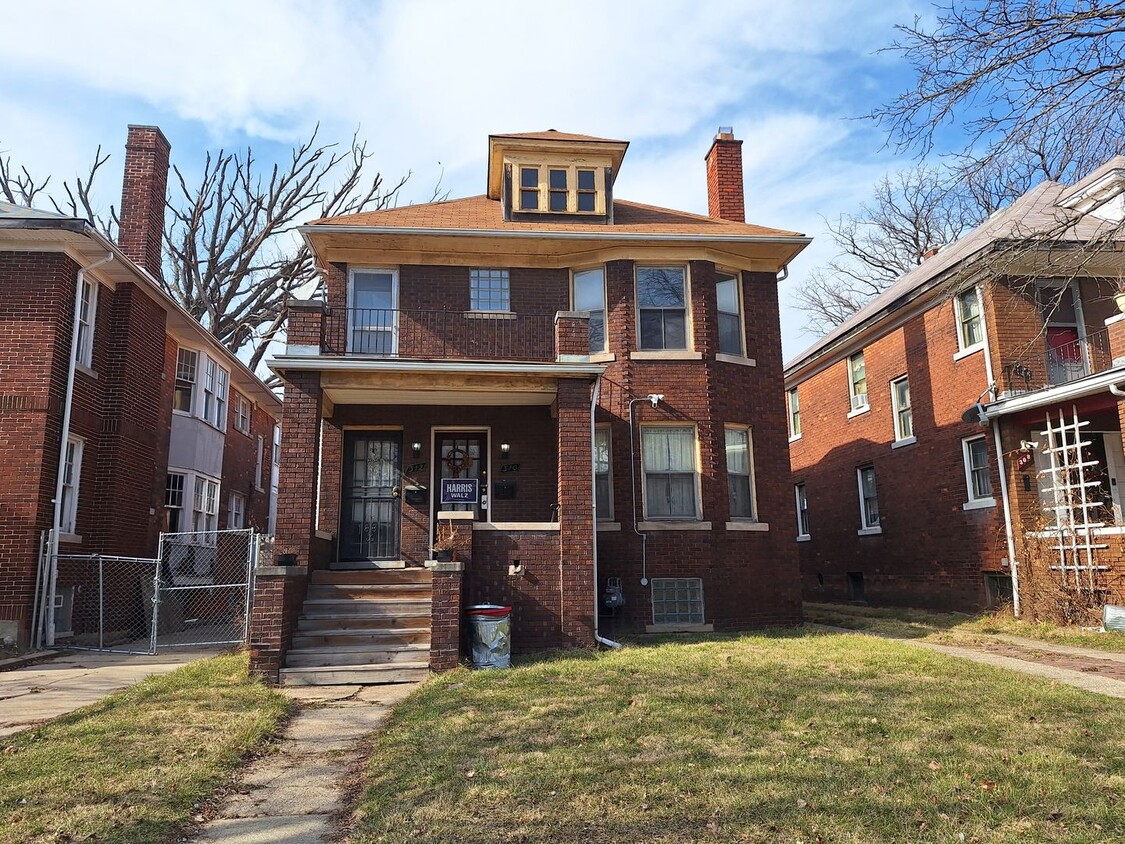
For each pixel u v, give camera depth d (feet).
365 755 20.94
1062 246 36.47
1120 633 38.09
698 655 33.47
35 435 40.81
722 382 47.34
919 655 32.73
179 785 17.66
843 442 68.90
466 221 49.90
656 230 48.62
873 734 20.53
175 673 31.76
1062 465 45.29
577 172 52.21
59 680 31.58
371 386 38.63
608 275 47.57
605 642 36.86
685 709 23.49
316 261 50.11
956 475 52.60
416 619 35.29
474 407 46.32
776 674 28.91
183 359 61.26
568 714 23.35
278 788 18.20
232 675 31.19
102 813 15.87
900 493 59.41
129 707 25.52
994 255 31.35
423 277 47.52
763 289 50.29
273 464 94.17
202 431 61.98
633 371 46.42
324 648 32.91
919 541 56.80
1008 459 47.24
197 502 61.98
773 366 49.70
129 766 19.01
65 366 43.06
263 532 85.66
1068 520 43.24
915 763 17.97
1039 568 44.04
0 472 40.42
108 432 47.11
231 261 113.50
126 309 48.67
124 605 47.14
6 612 39.22
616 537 44.57
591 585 36.76
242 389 75.87
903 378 59.88
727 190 57.62
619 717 22.75
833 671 29.60
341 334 45.19
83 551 44.88
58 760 19.44
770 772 17.42
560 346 39.58
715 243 47.65
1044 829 14.17
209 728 22.72
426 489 45.27
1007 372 47.60
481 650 32.50
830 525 71.00
